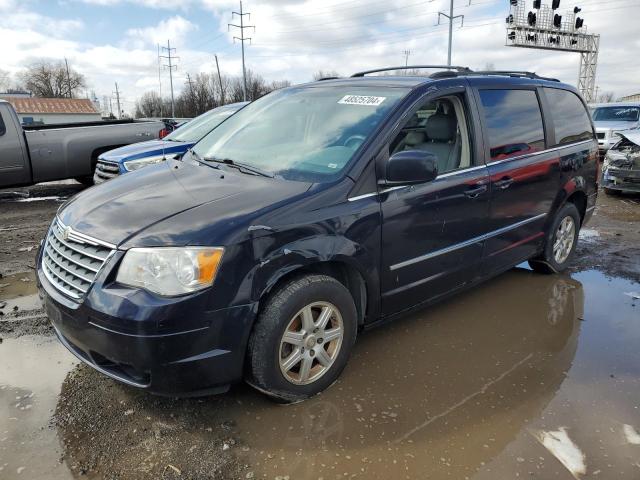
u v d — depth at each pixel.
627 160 9.41
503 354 3.49
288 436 2.58
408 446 2.54
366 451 2.49
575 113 5.07
